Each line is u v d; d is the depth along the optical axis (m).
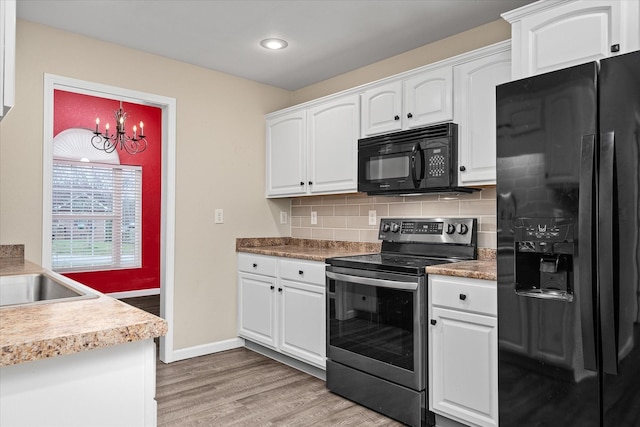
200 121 3.47
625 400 1.49
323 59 3.31
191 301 3.41
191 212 3.41
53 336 0.86
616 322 1.51
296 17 2.63
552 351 1.69
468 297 2.09
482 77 2.39
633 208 1.47
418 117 2.68
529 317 1.76
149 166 6.08
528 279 1.80
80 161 5.52
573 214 1.62
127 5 2.49
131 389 1.00
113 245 5.82
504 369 1.84
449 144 2.48
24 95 2.67
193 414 2.42
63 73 2.81
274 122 3.79
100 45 2.97
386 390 2.41
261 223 3.85
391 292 2.39
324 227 3.73
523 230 1.76
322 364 2.86
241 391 2.75
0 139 2.58
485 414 2.02
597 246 1.55
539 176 1.72
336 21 2.68
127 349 1.00
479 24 2.72
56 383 0.91
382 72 3.32
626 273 1.49
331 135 3.24
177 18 2.65
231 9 2.53
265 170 3.88
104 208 5.73
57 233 5.39
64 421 0.92
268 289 3.35
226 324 3.62
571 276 1.67
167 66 3.29
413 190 2.71
